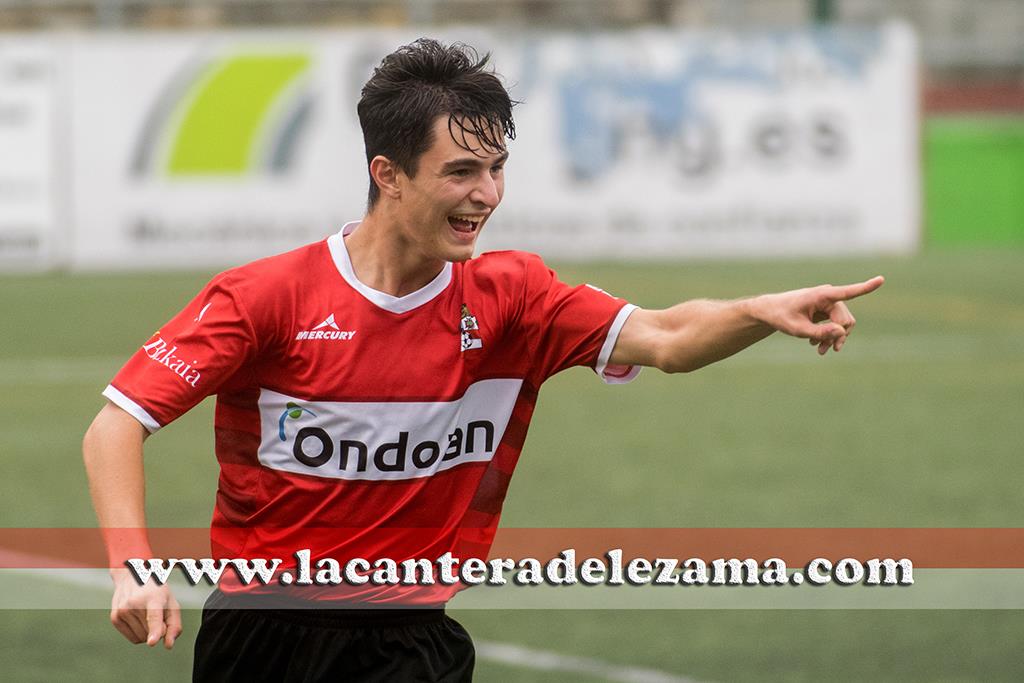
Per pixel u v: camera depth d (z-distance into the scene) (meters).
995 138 77.44
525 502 26.69
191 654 18.53
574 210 64.50
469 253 10.58
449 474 11.14
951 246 77.38
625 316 11.29
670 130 64.69
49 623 19.84
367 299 10.64
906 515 25.62
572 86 64.19
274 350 10.61
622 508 26.19
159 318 52.12
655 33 64.62
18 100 62.09
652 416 36.41
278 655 11.08
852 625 19.66
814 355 46.94
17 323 51.19
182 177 62.47
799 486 28.06
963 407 37.09
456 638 11.47
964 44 90.19
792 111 65.12
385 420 10.73
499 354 11.28
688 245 65.12
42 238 62.56
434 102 10.20
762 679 17.42
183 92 62.19
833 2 76.56
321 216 62.72
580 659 18.20
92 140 62.25
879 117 65.44
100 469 10.09
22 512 26.16
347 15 78.44
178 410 10.34
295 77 62.31
